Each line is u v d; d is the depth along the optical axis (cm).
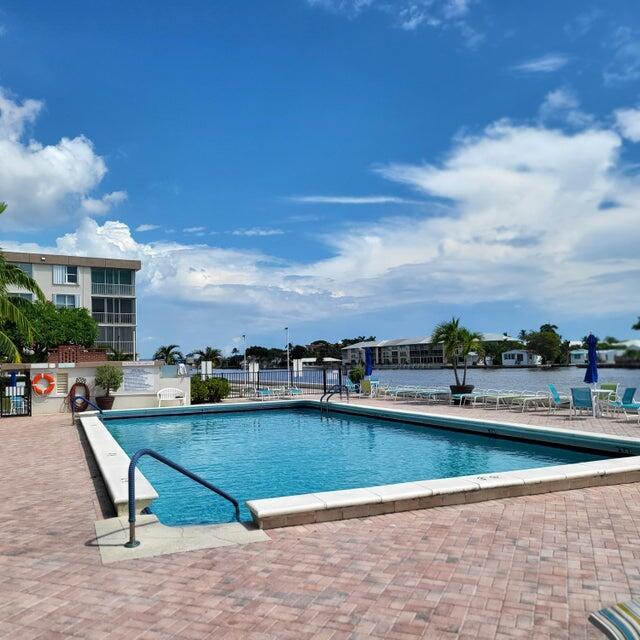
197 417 1997
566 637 344
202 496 894
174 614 382
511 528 568
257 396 2462
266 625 365
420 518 607
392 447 1332
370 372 2705
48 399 1970
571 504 661
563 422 1398
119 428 1742
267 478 1027
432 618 371
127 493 661
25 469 950
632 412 1558
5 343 1948
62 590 425
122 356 4341
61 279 4478
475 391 2128
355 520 602
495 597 402
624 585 421
